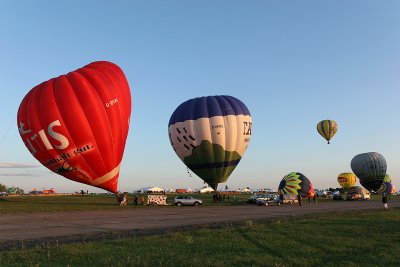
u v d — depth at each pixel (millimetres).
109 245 12523
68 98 29500
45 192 140375
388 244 12562
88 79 30719
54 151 29781
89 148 29766
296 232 15680
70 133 29297
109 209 35625
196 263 9656
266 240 13492
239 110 42375
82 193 111500
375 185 67250
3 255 11016
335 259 10297
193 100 43594
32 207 37594
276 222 20312
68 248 11961
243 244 12641
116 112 30844
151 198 45531
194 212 31828
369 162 66500
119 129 31125
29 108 30219
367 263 9844
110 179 31453
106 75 31797
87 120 29484
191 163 42375
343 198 67375
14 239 15266
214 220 23688
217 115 41219
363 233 15359
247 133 42656
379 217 23484
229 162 41656
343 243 12805
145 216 27094
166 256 10586
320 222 19938
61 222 22391
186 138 41875
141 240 13586
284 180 58281
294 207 41125
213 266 9398
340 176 80812
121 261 10008
